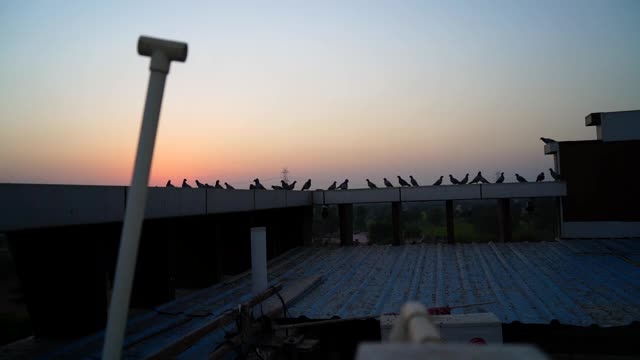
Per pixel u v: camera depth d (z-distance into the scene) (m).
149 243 12.41
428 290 11.65
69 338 9.35
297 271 15.38
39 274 9.39
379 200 20.88
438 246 19.20
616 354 6.88
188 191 10.91
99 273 9.67
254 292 8.88
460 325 6.80
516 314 9.05
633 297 9.97
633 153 19.53
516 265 14.40
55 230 9.37
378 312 9.68
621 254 15.28
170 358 5.96
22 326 13.16
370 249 19.55
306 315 9.52
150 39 3.69
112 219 8.16
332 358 8.55
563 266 13.82
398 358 1.84
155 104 3.72
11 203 6.15
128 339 8.62
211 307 10.91
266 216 20.33
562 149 20.22
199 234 14.98
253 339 7.77
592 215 19.75
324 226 49.50
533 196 19.84
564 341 7.08
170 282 12.37
